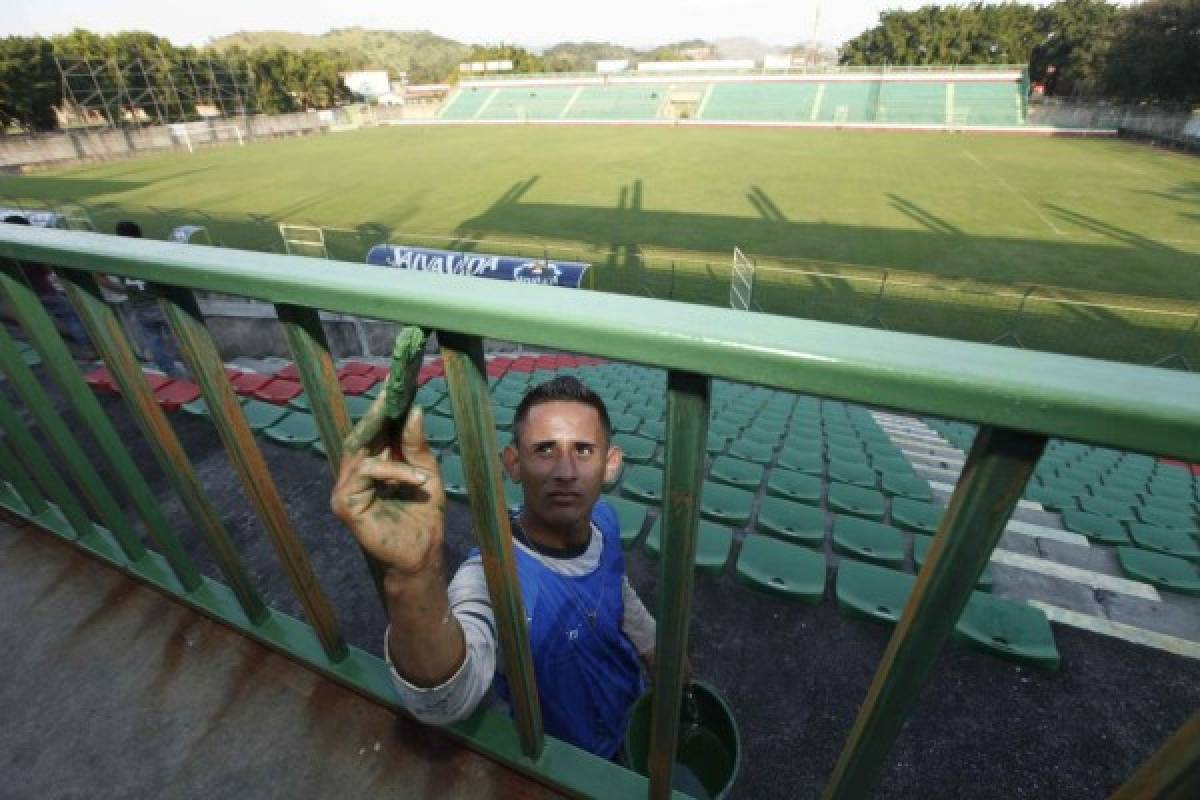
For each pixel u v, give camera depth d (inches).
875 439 259.1
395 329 365.4
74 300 39.2
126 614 63.3
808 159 1264.8
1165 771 21.9
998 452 19.1
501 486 32.5
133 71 1918.1
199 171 1318.9
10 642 61.8
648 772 43.6
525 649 39.4
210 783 49.5
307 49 2819.9
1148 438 16.0
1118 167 1164.5
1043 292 515.8
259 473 42.5
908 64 2628.0
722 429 224.5
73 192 1062.4
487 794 45.6
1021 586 122.8
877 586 108.7
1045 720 89.6
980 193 946.1
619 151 1416.1
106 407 178.2
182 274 32.6
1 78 1614.2
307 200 966.4
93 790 50.5
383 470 27.8
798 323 21.0
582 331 22.7
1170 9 1565.0
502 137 1804.9
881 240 723.4
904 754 84.7
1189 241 701.3
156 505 55.8
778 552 115.1
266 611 58.2
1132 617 115.8
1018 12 2453.2
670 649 31.9
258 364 295.7
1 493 77.0
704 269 617.6
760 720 90.6
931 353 18.9
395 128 2325.3
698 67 2486.5
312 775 48.7
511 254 674.8
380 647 96.3
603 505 61.5
